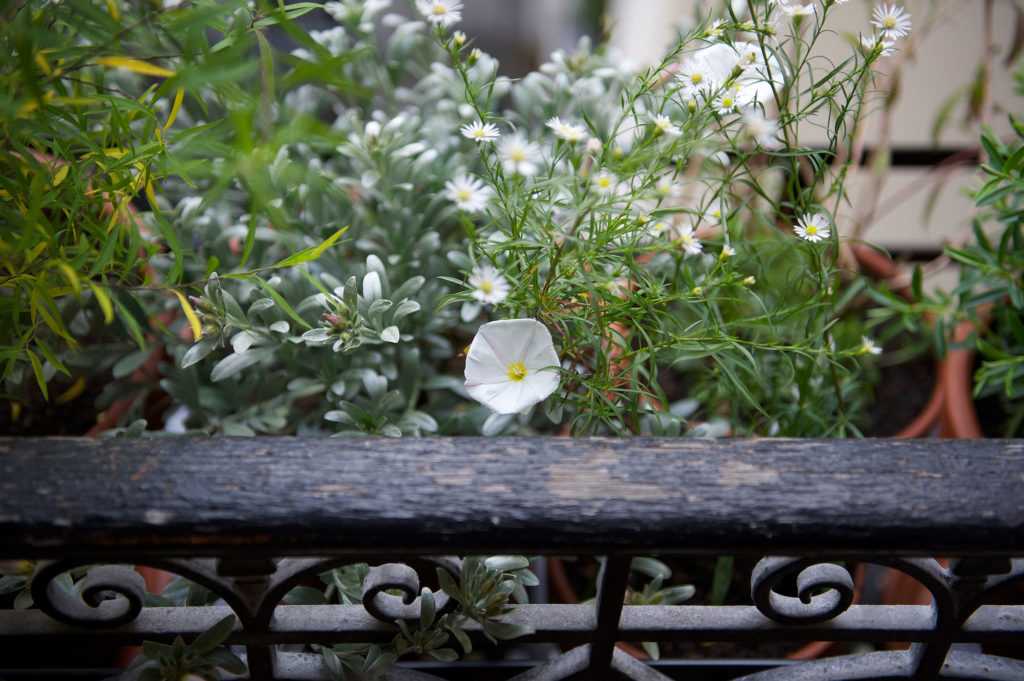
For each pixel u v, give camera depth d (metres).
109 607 0.73
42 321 0.83
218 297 0.82
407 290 0.84
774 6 0.81
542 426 0.94
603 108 0.95
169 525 0.67
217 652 0.76
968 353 0.97
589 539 0.67
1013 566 0.73
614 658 0.78
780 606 0.75
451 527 0.67
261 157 0.68
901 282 1.03
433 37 0.98
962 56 1.16
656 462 0.69
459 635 0.75
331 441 0.69
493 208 0.85
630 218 0.83
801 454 0.69
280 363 0.94
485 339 0.77
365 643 0.77
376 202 0.95
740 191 1.01
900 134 1.21
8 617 0.75
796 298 0.92
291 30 0.67
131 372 0.92
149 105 0.75
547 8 1.33
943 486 0.68
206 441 0.69
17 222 0.73
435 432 0.90
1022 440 0.70
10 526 0.67
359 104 1.00
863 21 1.08
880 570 1.00
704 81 0.80
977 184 1.05
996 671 0.78
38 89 0.67
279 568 0.72
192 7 0.72
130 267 0.77
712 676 0.90
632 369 0.81
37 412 0.93
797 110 0.82
